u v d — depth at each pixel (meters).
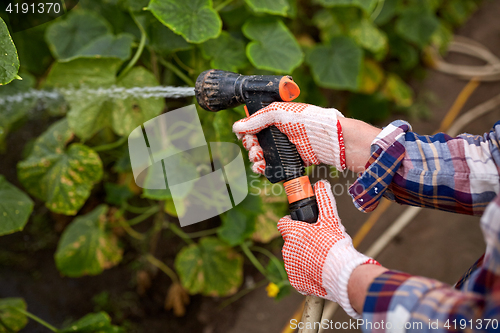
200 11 1.15
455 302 0.82
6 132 1.62
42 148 1.32
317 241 0.93
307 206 0.96
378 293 0.85
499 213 0.81
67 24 1.32
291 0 1.36
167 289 1.63
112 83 1.22
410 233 1.85
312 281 0.95
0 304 1.30
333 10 1.81
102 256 1.49
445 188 0.91
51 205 1.31
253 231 1.39
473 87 2.71
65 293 1.57
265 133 0.97
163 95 1.23
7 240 1.68
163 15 1.13
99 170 1.30
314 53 1.65
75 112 1.23
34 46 1.49
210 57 1.26
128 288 1.61
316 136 0.94
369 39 1.91
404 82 2.70
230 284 1.51
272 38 1.27
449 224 1.89
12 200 1.22
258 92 0.95
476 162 0.90
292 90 0.95
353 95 2.26
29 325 1.45
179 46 1.23
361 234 1.84
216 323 1.55
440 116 2.49
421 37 2.44
